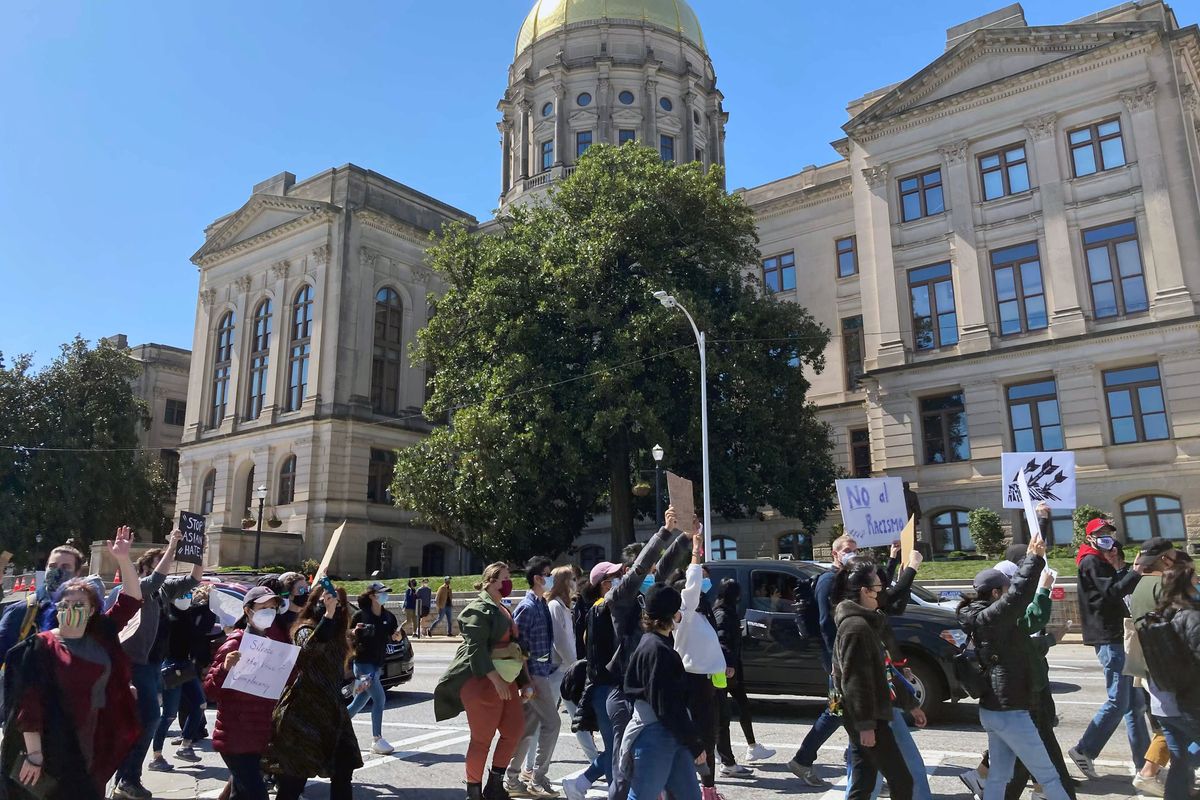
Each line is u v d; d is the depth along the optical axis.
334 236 50.09
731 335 29.56
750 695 13.85
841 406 40.53
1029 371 31.77
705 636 6.35
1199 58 32.44
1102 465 29.89
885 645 6.23
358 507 47.12
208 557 42.69
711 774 7.00
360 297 49.78
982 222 33.91
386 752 10.20
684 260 30.36
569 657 8.67
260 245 53.69
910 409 34.22
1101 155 31.92
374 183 52.22
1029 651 6.35
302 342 50.31
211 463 52.78
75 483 47.59
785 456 30.83
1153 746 7.32
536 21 65.06
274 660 6.25
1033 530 6.67
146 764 9.75
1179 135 30.28
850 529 9.00
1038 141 33.06
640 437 29.80
